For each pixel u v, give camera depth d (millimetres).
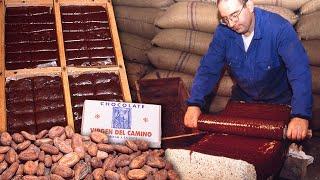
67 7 3240
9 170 2160
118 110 2395
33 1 3217
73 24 3150
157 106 2416
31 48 2990
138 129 2391
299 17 3432
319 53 3295
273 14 2559
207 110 3719
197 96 2854
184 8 3656
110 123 2391
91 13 3238
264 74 2732
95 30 3156
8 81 2836
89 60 3012
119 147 2314
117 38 3109
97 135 2342
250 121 2316
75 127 2693
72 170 2156
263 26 2523
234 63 2770
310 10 3320
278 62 2691
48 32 3088
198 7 3602
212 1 3602
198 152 2150
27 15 3164
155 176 2180
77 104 2805
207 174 2113
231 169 2006
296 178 2713
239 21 2379
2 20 3031
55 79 2900
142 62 4285
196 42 3658
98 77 2947
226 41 2715
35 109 2738
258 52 2633
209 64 2850
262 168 2064
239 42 2643
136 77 4195
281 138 2248
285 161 2689
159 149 2436
